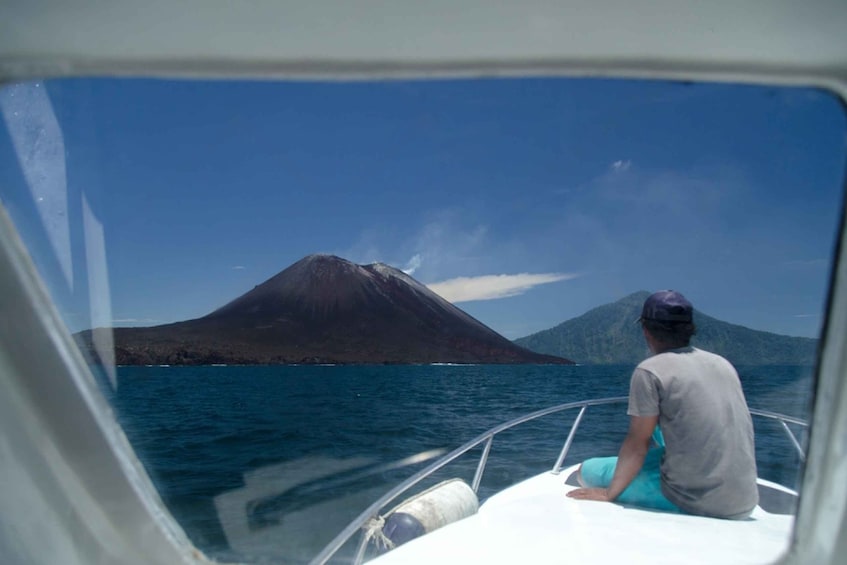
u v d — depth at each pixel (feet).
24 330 4.33
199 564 5.31
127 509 4.92
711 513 6.66
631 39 3.62
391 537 6.65
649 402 6.98
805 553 4.80
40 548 4.50
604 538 6.31
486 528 6.84
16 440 4.39
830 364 4.29
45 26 3.54
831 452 4.40
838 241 4.22
